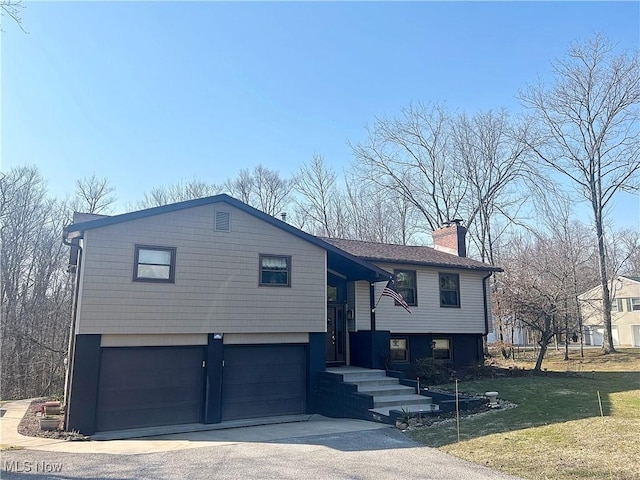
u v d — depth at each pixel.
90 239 11.16
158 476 6.72
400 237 38.78
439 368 16.92
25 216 27.42
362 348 16.27
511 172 33.09
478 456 7.52
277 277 13.49
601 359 26.86
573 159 30.97
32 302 27.12
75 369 10.66
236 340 12.75
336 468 7.07
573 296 20.61
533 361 27.16
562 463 6.80
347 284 17.33
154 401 11.52
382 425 10.82
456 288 19.55
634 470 6.24
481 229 34.12
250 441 9.47
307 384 13.62
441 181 35.53
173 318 11.84
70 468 7.20
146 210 11.69
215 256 12.62
